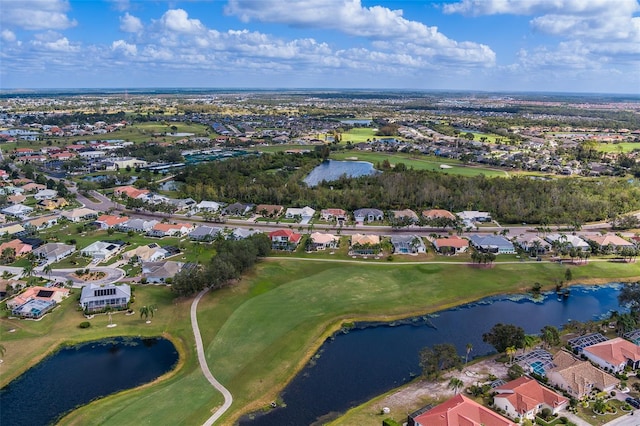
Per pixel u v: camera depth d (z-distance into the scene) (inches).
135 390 3767.2
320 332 4699.8
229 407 3575.3
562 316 5201.8
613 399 3649.1
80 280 5703.7
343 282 5772.6
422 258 6624.0
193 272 5344.5
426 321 5019.7
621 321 4707.2
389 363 4237.2
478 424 3171.8
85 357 4252.0
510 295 5664.4
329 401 3688.5
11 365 4060.0
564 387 3750.0
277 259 6496.1
